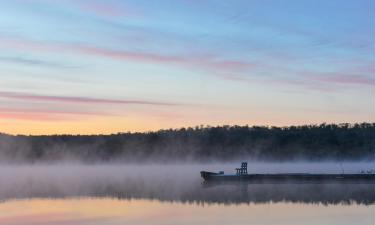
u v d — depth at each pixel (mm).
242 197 44875
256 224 29672
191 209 36500
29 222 31391
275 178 68062
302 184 62594
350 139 143000
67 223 30844
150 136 164000
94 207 37875
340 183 63938
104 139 164500
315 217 32062
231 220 31188
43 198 44000
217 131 161250
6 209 37000
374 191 51031
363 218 31516
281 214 33594
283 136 152000
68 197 44812
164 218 32219
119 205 38969
